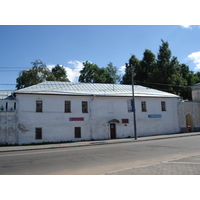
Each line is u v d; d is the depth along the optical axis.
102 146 18.59
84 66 58.88
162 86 50.47
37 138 25.08
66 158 11.51
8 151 18.23
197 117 36.41
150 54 59.84
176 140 20.06
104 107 29.20
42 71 44.25
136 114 31.12
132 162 9.66
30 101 25.38
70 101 27.48
